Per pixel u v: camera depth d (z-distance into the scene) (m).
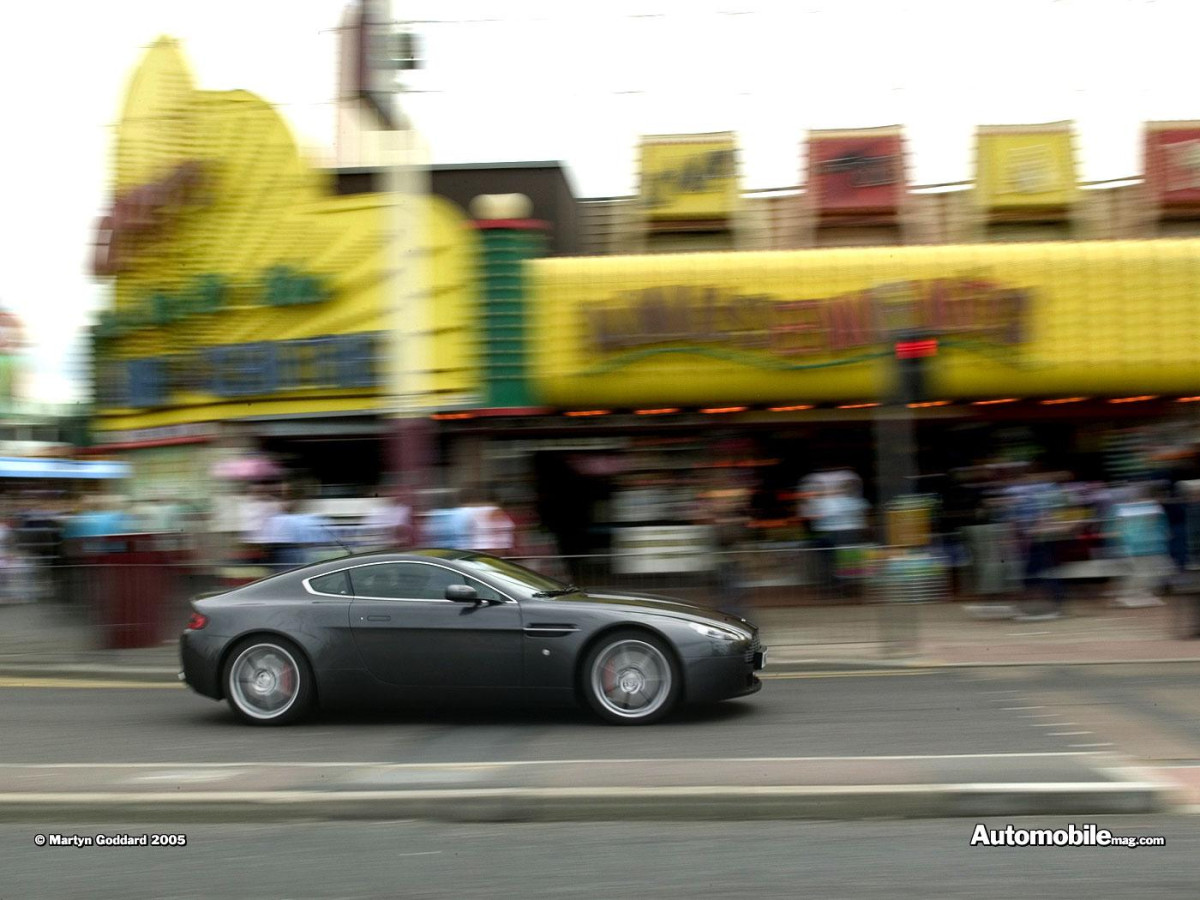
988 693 10.05
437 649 8.93
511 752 8.01
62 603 12.66
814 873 5.29
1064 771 6.70
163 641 12.54
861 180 18.66
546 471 17.91
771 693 10.35
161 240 18.11
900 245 17.94
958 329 16.77
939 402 17.25
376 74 13.34
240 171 17.92
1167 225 18.56
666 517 17.66
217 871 5.49
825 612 12.13
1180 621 12.87
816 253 17.05
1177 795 6.27
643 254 17.72
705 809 6.18
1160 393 16.98
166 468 18.44
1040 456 17.86
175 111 18.11
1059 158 18.64
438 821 6.24
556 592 9.41
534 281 17.06
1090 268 16.81
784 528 16.53
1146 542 14.81
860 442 17.91
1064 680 10.66
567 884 5.21
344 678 9.02
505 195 18.11
